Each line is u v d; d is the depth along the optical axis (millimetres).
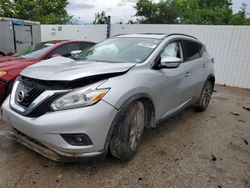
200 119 4824
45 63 3217
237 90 8680
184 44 4199
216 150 3447
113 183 2512
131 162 2922
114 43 3920
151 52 3357
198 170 2867
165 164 2943
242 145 3693
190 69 4160
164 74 3346
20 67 4617
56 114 2350
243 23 27891
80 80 2471
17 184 2410
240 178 2773
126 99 2617
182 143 3590
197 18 28828
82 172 2666
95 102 2400
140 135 3082
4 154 2936
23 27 12023
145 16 24125
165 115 3623
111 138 2652
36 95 2551
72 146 2365
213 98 7043
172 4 24312
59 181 2494
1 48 11320
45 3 29344
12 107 2730
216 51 9695
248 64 9039
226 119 4965
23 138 2713
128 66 2922
